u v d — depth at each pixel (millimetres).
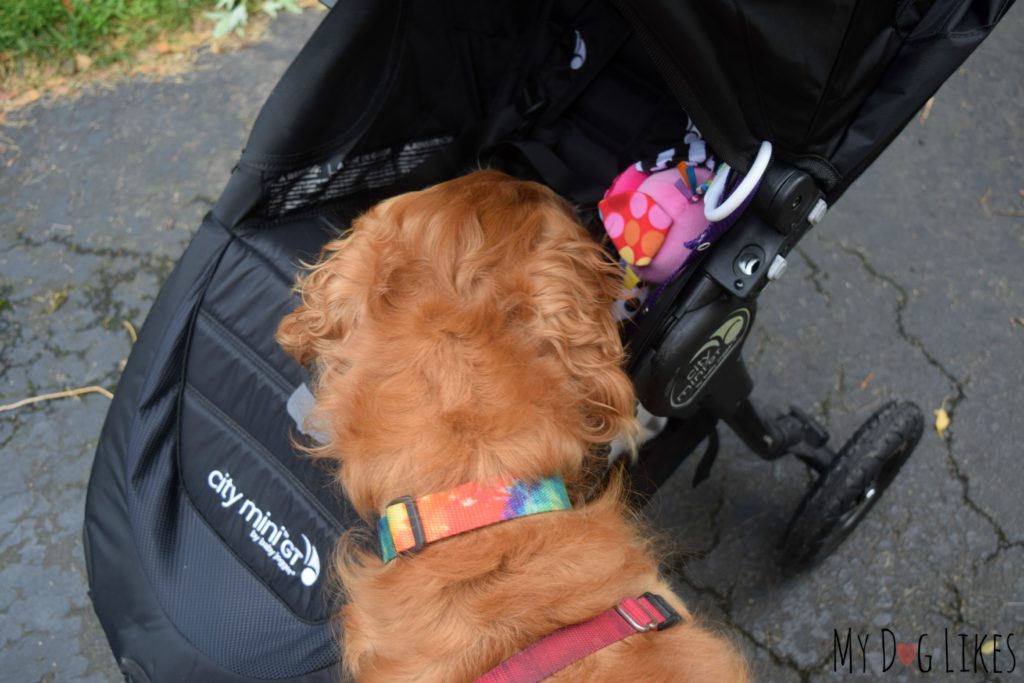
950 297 2369
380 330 1037
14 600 2043
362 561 1104
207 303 1333
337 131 1412
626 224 1285
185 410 1299
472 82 1593
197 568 1207
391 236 1101
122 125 2646
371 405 1021
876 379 2268
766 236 1216
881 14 1068
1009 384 2254
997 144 2609
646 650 1005
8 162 2592
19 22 2729
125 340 2344
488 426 993
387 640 1013
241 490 1241
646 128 1487
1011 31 2799
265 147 1331
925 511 2104
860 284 2385
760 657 1963
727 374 1475
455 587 992
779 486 2154
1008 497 2117
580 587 1007
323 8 2850
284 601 1166
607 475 1296
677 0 989
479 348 1006
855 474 1741
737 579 2047
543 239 1108
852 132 1177
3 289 2400
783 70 1053
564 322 1048
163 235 2475
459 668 969
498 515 996
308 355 1174
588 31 1535
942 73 1110
